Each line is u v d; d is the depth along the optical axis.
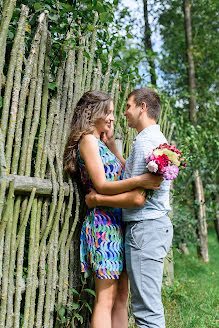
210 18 7.47
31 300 1.89
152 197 1.98
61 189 1.99
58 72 2.05
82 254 2.09
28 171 1.85
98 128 2.11
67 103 2.17
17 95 1.77
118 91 2.75
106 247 1.97
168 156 1.82
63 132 2.12
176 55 7.72
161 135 2.07
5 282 1.71
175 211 5.27
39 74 1.89
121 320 2.17
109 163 2.03
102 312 1.96
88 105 2.06
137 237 1.97
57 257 2.08
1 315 1.70
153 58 4.99
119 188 1.88
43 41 1.90
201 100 7.04
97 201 1.95
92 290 2.13
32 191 1.81
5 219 1.65
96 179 1.93
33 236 1.88
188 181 5.70
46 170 2.00
